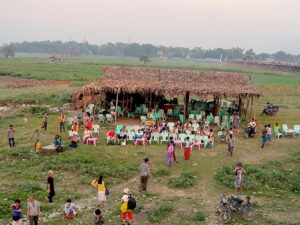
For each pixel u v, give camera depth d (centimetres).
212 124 3203
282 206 1567
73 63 13400
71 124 2942
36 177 1833
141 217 1441
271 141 2683
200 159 2205
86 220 1394
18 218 1220
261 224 1388
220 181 1847
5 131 2773
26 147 2314
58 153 2200
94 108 3438
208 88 3089
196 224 1377
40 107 3659
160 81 3341
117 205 1555
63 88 5509
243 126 3170
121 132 2492
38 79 7100
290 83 8225
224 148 2472
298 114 3872
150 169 2002
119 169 1959
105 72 3609
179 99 4900
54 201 1570
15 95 4575
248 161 2195
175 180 1816
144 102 3734
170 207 1509
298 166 2089
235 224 1382
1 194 1602
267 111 3741
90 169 1952
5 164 2034
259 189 1759
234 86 3312
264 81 8844
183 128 2934
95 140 2391
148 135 2481
